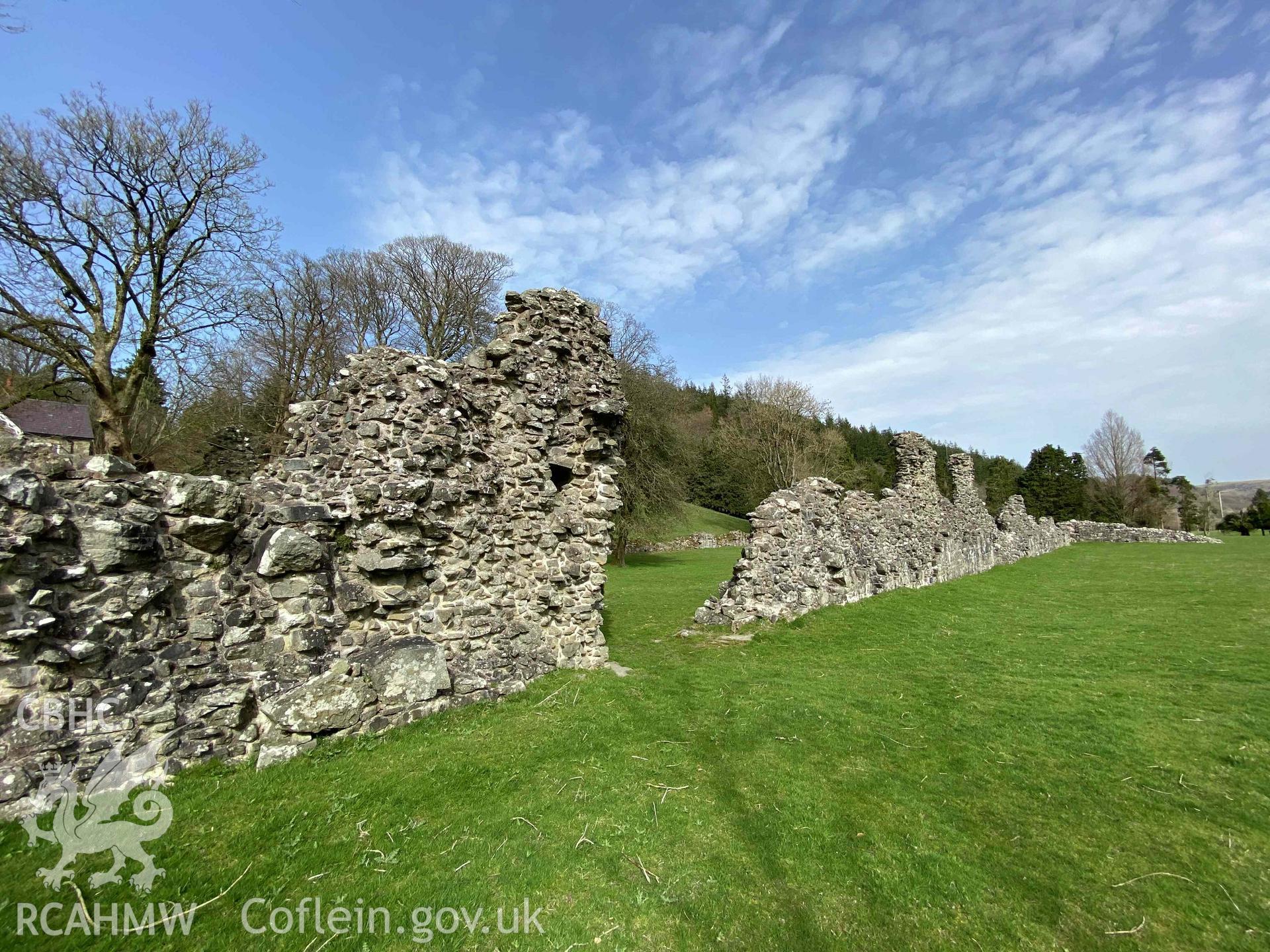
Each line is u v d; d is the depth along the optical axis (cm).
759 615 1218
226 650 525
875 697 779
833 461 4762
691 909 356
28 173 1520
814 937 342
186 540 521
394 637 653
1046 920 364
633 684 774
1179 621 1333
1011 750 610
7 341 1902
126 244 1730
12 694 409
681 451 3322
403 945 313
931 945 340
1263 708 736
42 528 422
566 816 444
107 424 1706
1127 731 659
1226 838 455
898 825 464
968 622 1341
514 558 809
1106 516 5866
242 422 2448
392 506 651
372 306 2839
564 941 323
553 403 880
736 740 616
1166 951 342
